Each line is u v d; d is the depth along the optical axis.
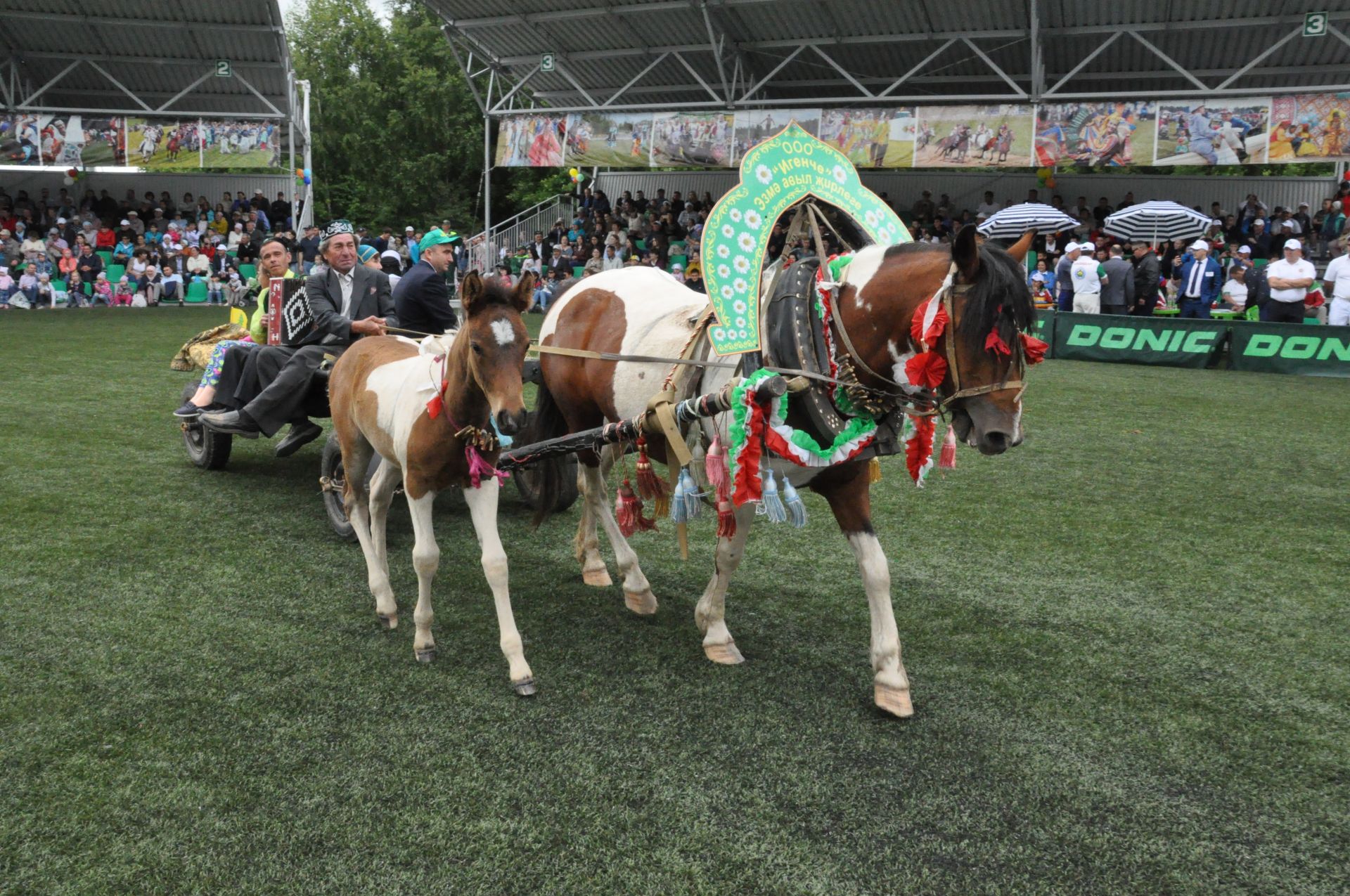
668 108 21.03
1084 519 6.32
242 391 6.32
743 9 19.53
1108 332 14.42
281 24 22.95
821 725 3.61
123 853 2.79
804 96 23.36
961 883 2.73
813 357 3.60
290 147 26.58
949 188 23.91
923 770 3.31
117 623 4.39
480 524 3.92
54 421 8.75
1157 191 22.44
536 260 24.73
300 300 6.19
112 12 22.50
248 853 2.80
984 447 3.24
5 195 26.78
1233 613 4.76
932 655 4.25
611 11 20.17
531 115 22.41
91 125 23.14
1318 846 2.93
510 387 3.50
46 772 3.19
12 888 2.64
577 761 3.32
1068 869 2.81
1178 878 2.78
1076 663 4.18
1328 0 16.62
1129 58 19.62
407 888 2.67
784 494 3.62
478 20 21.52
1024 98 18.34
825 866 2.79
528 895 2.65
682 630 4.51
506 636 3.86
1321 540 5.91
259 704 3.68
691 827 2.96
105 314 20.84
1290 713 3.75
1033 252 19.44
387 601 4.43
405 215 46.19
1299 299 13.62
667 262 22.98
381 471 4.46
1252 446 8.52
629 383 4.39
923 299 3.38
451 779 3.19
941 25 18.94
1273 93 16.58
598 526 6.02
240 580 4.99
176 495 6.50
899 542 5.82
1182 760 3.40
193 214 27.98
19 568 5.04
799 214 4.04
